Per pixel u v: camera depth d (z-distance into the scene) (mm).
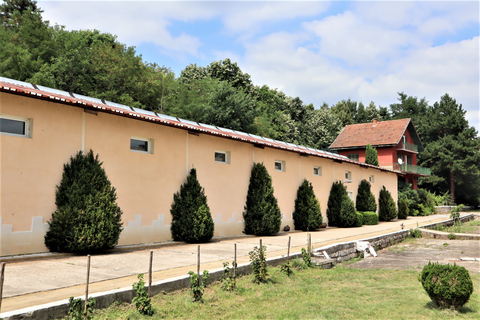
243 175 18594
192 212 14922
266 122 44062
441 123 58156
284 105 55656
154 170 14148
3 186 9945
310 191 22406
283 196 21234
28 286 7129
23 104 10492
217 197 16938
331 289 9219
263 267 9156
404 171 44125
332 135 60656
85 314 5488
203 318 6461
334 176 26391
